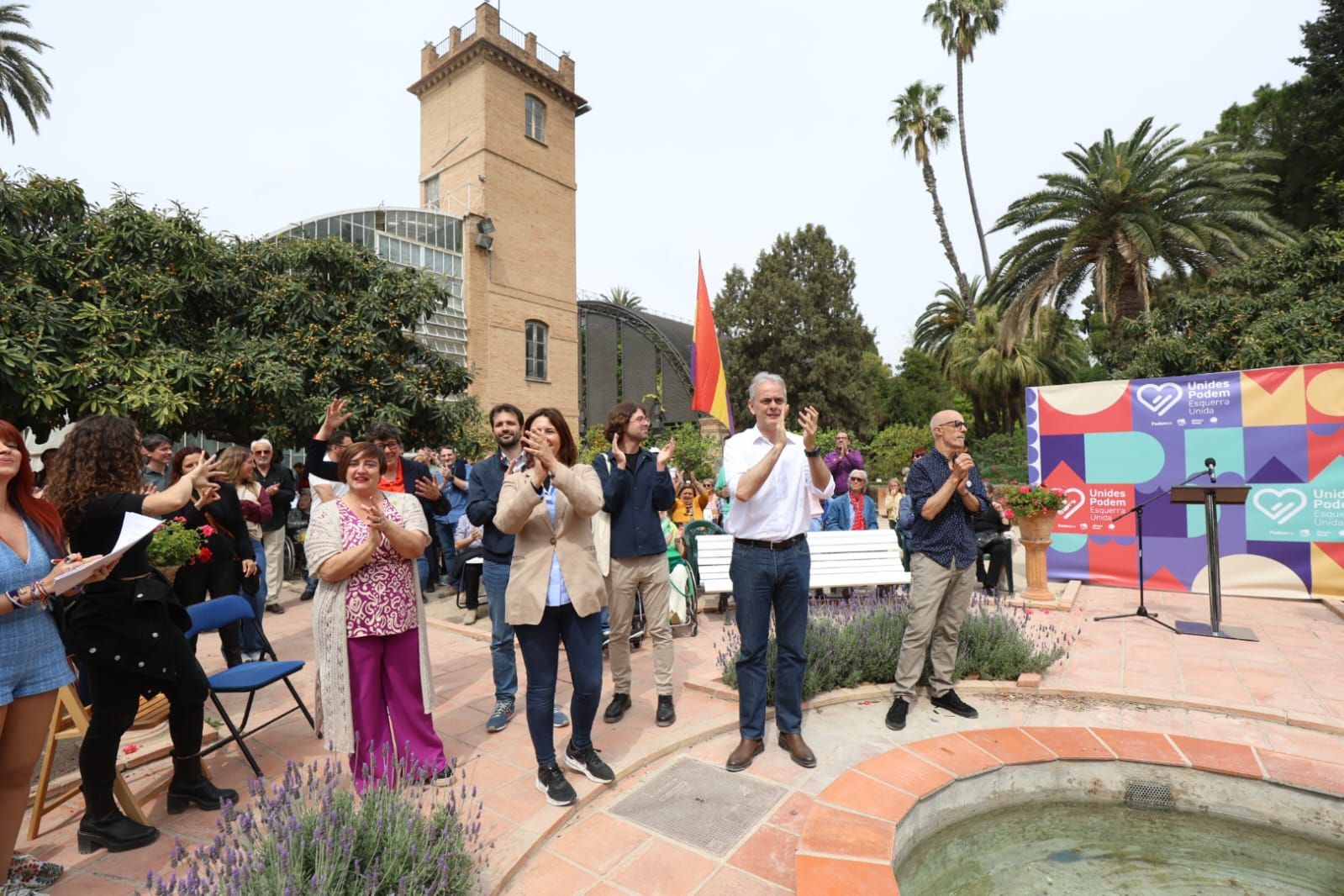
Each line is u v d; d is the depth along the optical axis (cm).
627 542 385
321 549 302
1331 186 1817
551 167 2270
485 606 720
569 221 2334
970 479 394
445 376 1198
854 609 532
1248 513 675
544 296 2238
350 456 309
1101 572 741
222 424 1005
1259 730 365
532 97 2233
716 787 316
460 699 440
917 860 276
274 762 354
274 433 969
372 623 306
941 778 300
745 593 337
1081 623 589
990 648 448
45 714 240
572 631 312
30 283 803
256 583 536
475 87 2078
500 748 360
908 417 3372
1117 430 733
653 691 445
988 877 264
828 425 2938
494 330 2075
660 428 2908
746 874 250
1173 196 1695
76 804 315
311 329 1034
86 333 844
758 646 339
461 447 1216
